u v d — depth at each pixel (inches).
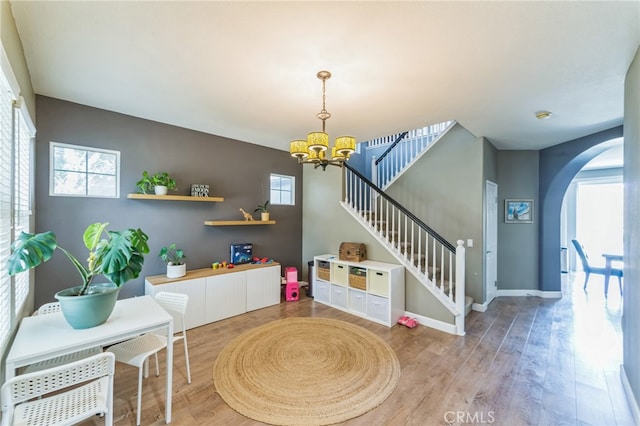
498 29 67.3
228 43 74.6
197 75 92.1
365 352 113.1
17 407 52.3
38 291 109.3
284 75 91.4
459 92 102.9
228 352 112.6
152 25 67.5
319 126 144.5
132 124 131.8
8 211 65.6
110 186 127.7
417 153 197.8
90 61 84.0
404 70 87.3
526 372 98.7
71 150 118.0
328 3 59.4
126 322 73.0
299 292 197.5
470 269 165.6
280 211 198.8
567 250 277.3
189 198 141.6
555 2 58.5
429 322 140.3
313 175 204.5
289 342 121.6
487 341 123.3
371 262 160.7
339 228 187.0
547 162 189.9
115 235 74.1
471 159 165.6
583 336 128.6
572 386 90.6
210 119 135.6
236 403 82.0
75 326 67.8
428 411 79.2
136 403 82.0
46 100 110.2
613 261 211.3
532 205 195.3
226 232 169.3
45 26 67.9
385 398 84.6
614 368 101.2
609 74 88.7
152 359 107.0
